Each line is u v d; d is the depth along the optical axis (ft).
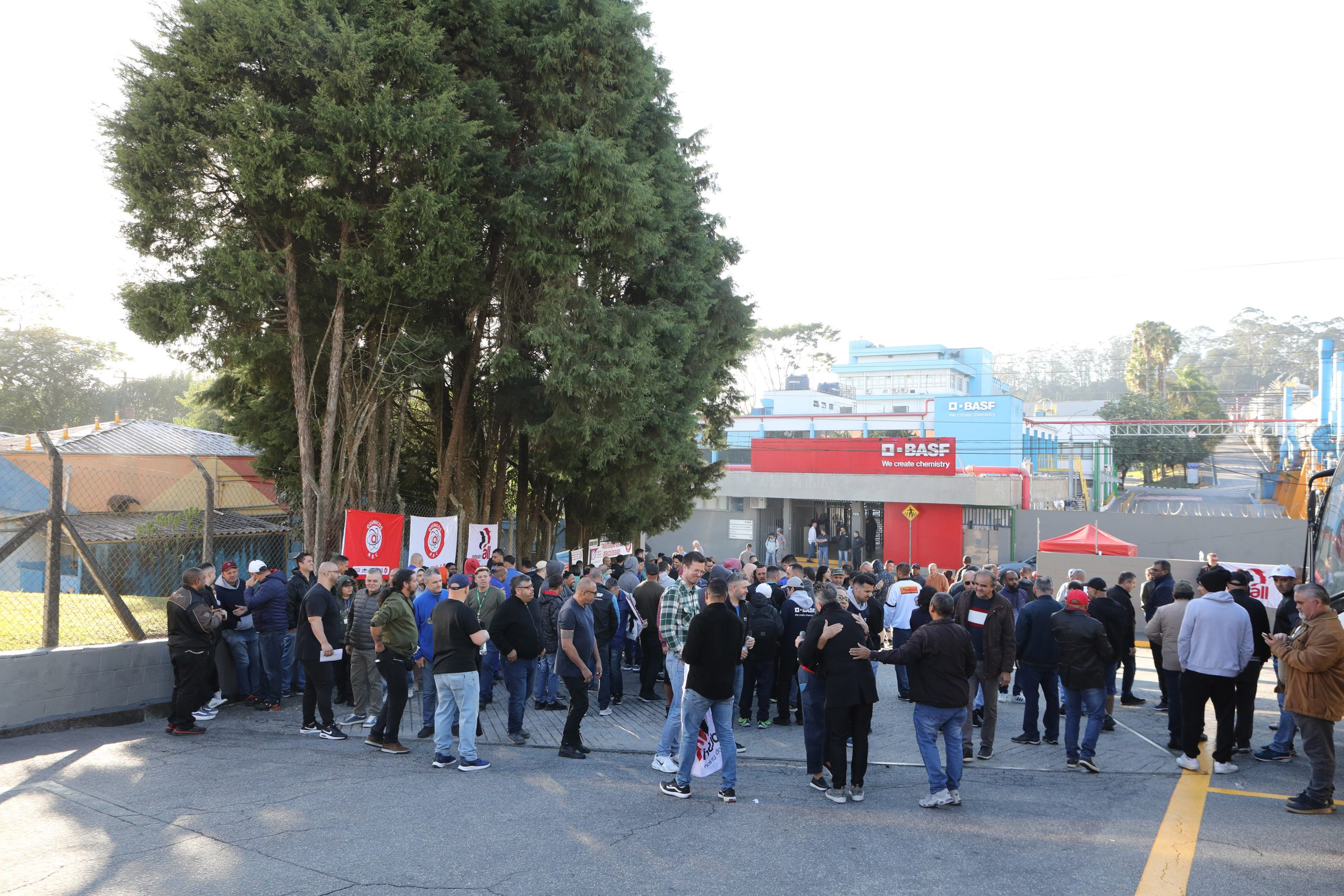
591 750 30.68
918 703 23.53
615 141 52.85
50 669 30.09
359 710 33.68
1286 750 29.43
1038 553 77.87
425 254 43.83
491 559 41.29
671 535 137.18
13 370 175.83
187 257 45.03
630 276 58.29
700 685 23.45
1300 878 17.99
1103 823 21.90
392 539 45.85
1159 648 35.24
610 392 49.49
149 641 33.78
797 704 37.70
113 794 22.79
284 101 44.24
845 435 204.54
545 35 51.06
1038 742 32.78
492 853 18.67
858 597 38.45
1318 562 37.86
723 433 84.69
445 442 61.72
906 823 21.67
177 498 70.59
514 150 54.44
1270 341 497.05
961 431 183.83
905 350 304.91
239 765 26.40
